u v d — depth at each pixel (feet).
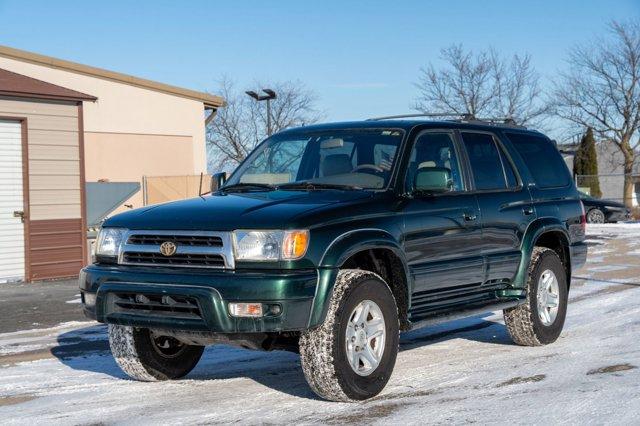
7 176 51.21
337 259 18.81
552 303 26.91
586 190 136.15
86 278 20.27
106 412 19.30
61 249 53.42
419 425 17.29
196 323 18.43
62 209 53.52
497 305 24.26
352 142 23.15
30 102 51.96
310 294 18.28
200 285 18.28
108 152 73.72
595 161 172.55
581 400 18.93
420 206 21.75
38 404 20.27
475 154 25.00
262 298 17.89
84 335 31.60
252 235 18.51
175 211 20.01
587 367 22.71
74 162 54.03
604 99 165.78
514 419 17.53
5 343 30.12
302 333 18.88
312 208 19.30
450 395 19.98
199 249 18.85
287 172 23.56
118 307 19.71
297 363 25.03
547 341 26.66
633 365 22.65
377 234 19.97
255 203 19.86
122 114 74.49
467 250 23.34
